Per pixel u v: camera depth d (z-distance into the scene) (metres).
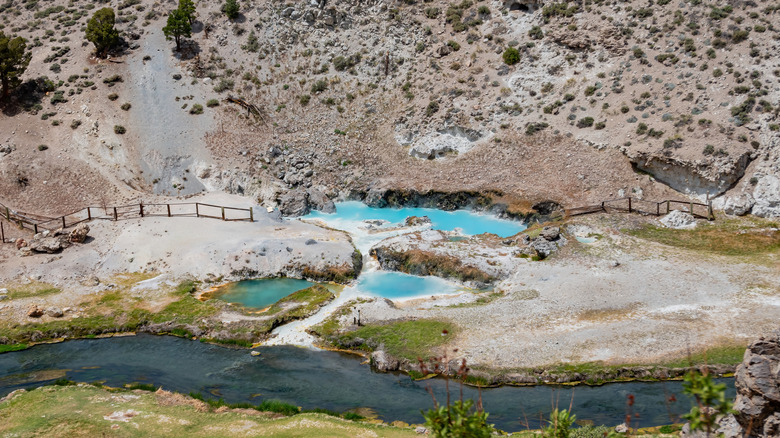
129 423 29.64
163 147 65.38
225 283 47.88
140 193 60.84
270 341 39.84
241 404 32.41
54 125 65.62
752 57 61.53
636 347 36.06
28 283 46.41
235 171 64.06
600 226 52.19
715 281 42.94
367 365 36.94
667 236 50.47
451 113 66.69
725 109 58.25
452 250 49.03
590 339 37.12
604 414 30.78
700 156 54.75
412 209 61.66
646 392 32.75
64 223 53.06
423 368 17.97
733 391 31.52
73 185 60.03
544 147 62.50
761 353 21.73
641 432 28.36
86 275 47.91
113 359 38.25
